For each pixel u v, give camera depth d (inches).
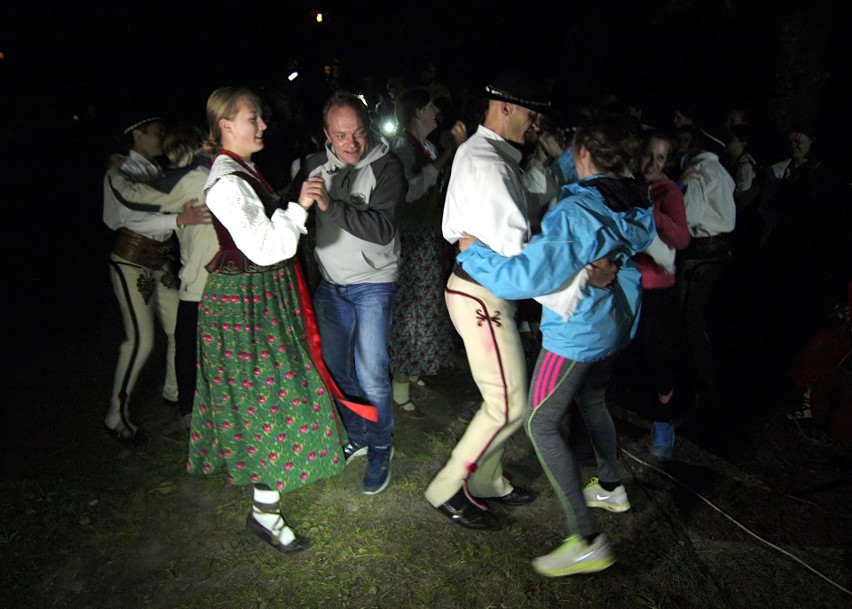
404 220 138.1
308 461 101.2
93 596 97.2
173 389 147.4
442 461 132.5
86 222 311.6
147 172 124.1
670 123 342.0
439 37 502.6
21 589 98.0
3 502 116.0
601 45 329.4
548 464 97.7
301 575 101.9
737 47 316.5
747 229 246.4
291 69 352.8
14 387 158.6
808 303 211.2
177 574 101.7
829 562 109.0
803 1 264.4
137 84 488.4
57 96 423.5
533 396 97.7
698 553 110.2
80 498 118.0
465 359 179.5
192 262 123.9
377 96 324.2
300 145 272.5
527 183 99.7
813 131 263.7
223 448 99.8
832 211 202.8
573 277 90.5
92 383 161.5
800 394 159.5
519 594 99.1
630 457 136.7
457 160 97.4
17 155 373.1
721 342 202.8
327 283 114.1
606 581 102.2
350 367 120.9
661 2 337.1
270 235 89.7
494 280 89.7
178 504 117.6
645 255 119.0
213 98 93.6
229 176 90.5
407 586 100.3
